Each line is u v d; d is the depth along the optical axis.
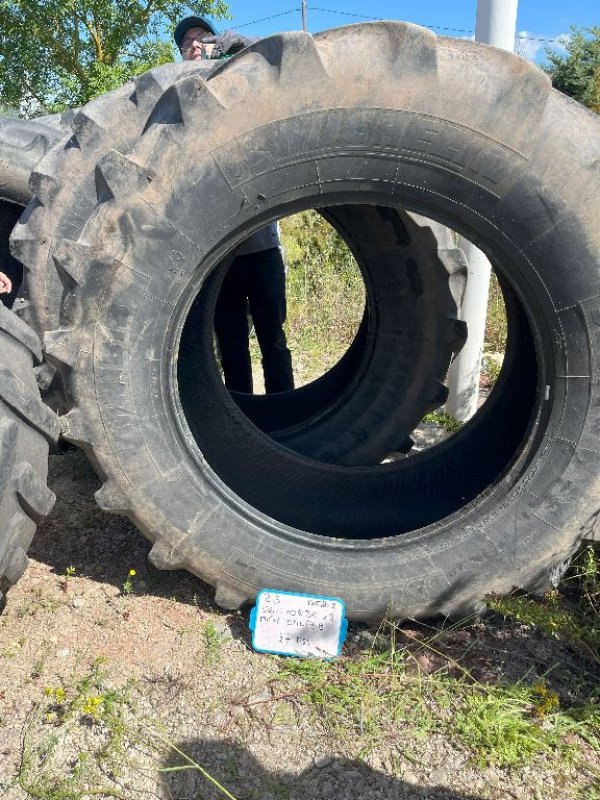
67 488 3.10
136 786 1.73
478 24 3.34
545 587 2.20
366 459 3.49
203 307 2.96
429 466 2.95
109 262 1.90
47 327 2.84
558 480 2.08
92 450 2.05
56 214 2.79
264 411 3.94
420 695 2.01
